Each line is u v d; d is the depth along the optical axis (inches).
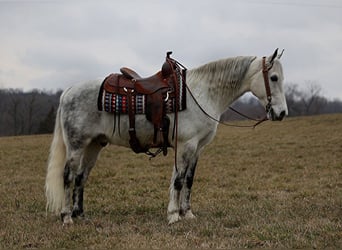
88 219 267.9
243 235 221.3
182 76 255.0
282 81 253.4
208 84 257.3
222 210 287.7
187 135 249.1
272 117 252.5
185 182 266.1
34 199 345.4
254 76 257.0
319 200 319.3
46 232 237.5
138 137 254.1
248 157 669.3
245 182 431.8
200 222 249.8
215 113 257.4
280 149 762.8
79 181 270.4
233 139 988.6
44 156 748.6
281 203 312.8
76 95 258.4
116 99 250.8
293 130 1159.6
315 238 211.0
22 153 805.9
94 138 261.3
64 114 259.9
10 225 256.7
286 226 232.2
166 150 254.7
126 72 259.9
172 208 254.2
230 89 261.0
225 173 500.4
